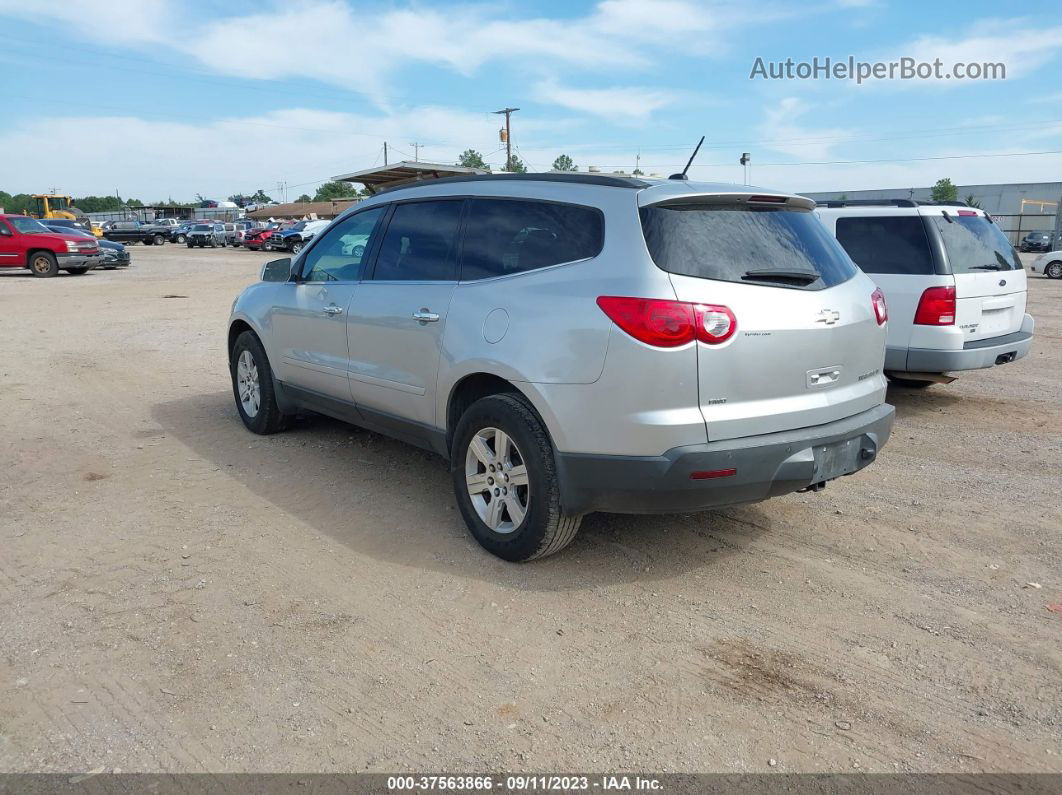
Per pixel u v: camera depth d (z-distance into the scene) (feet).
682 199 11.69
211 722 9.16
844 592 12.29
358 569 12.93
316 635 10.97
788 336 11.64
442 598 12.01
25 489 16.46
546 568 13.03
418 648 10.69
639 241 11.38
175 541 13.92
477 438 13.24
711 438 11.18
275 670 10.16
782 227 12.66
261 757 8.61
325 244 17.72
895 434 20.90
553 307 11.90
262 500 15.88
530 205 13.10
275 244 133.69
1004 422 21.99
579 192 12.51
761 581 12.65
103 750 8.70
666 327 10.86
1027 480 17.25
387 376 15.21
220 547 13.69
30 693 9.63
